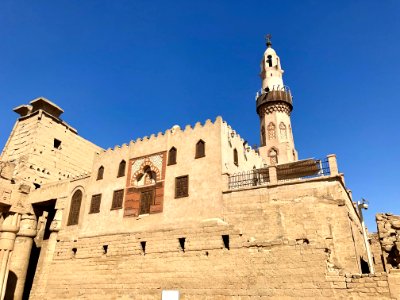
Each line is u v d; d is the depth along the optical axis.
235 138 30.52
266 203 23.41
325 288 18.95
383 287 17.55
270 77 50.06
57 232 33.03
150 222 27.41
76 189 34.34
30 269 37.22
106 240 29.09
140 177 30.53
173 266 24.66
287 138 45.50
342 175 23.16
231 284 21.84
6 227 31.72
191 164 27.77
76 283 28.84
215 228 24.03
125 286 26.14
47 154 42.28
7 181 32.88
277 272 20.62
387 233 19.83
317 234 21.20
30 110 45.56
